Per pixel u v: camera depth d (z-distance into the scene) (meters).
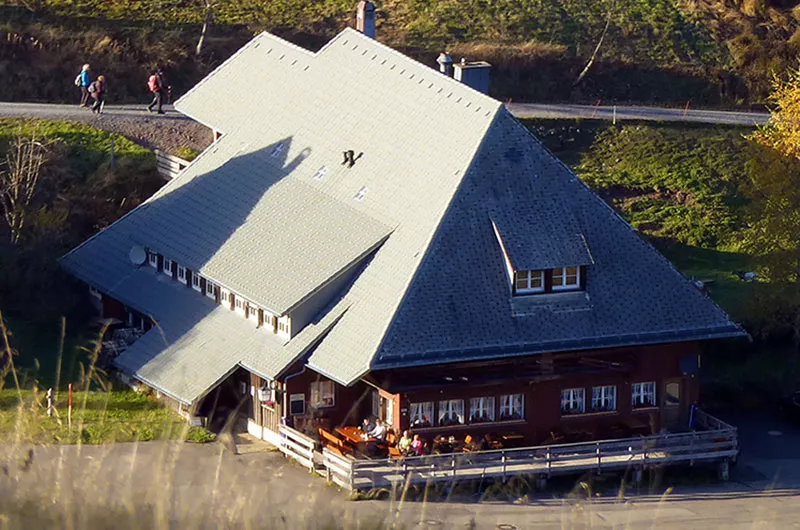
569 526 69.94
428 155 100.69
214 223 107.50
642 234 134.75
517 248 94.75
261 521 51.38
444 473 88.62
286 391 94.25
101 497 48.47
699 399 108.25
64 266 112.25
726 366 113.81
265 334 98.00
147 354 100.38
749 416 108.12
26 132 129.88
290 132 112.00
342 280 97.19
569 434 95.75
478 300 94.06
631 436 96.81
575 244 96.00
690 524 87.00
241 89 119.75
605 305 96.75
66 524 46.84
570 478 92.75
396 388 91.25
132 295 107.31
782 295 115.81
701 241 134.62
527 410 95.56
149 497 49.16
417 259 94.25
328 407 95.81
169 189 114.12
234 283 99.88
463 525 69.62
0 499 47.59
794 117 116.81
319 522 53.41
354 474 86.31
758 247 116.69
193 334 101.06
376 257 97.50
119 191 125.25
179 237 107.81
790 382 112.12
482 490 89.81
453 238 95.12
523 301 95.12
